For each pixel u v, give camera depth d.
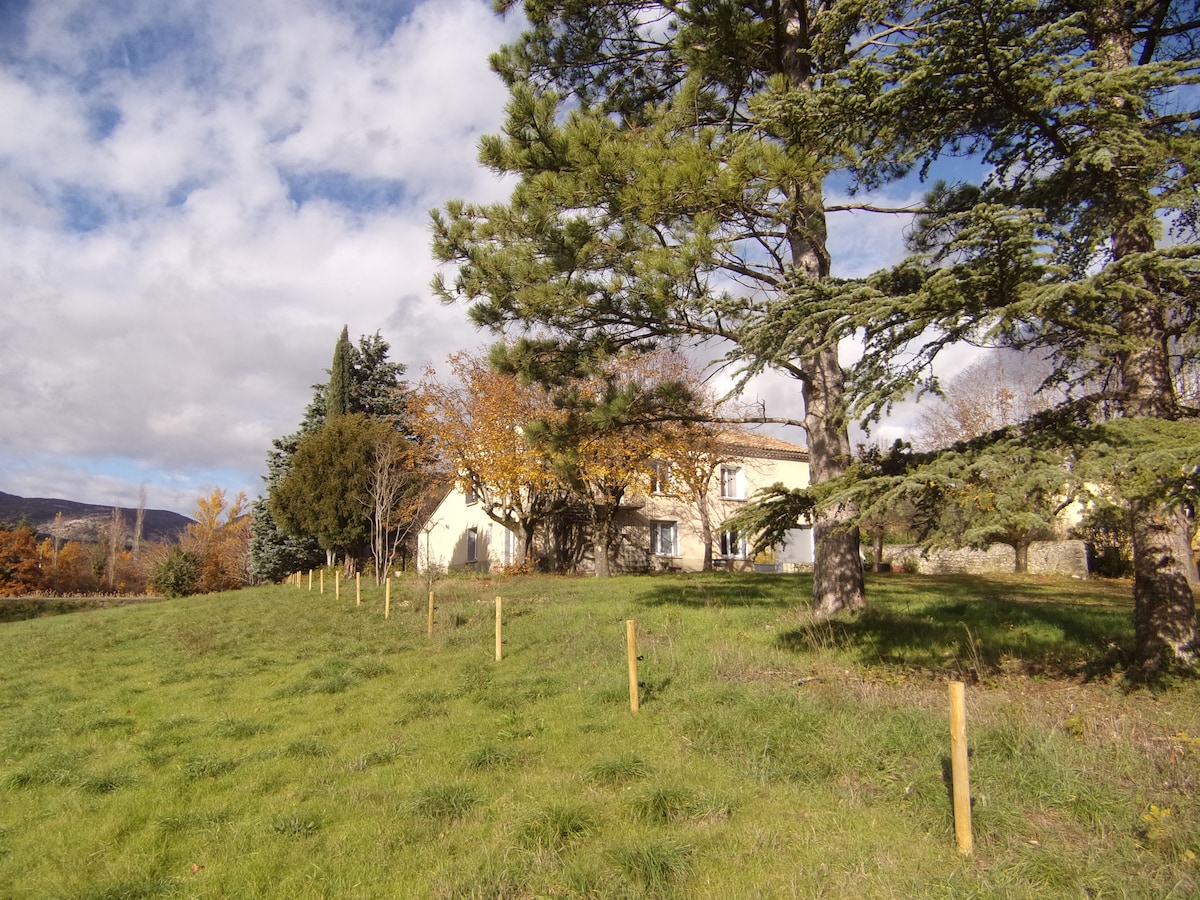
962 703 4.64
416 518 32.75
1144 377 7.52
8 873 5.15
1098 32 8.15
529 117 9.62
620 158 9.29
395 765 6.72
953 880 4.11
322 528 30.58
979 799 5.00
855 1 8.09
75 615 24.19
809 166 8.20
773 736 6.48
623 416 10.81
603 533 27.06
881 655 9.37
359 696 9.43
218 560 52.78
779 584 18.45
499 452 25.69
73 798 6.44
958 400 29.92
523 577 25.78
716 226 9.23
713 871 4.45
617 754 6.50
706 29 10.09
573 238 9.46
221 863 5.03
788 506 8.04
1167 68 6.15
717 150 9.31
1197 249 5.59
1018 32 7.15
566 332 10.50
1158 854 4.28
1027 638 9.95
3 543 50.16
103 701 10.12
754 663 9.38
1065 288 5.55
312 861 4.93
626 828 5.07
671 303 9.46
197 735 8.12
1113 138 6.40
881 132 8.08
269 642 14.12
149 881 4.80
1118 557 22.86
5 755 7.89
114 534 63.12
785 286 8.50
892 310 6.42
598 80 12.59
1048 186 7.56
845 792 5.46
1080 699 7.38
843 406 7.36
